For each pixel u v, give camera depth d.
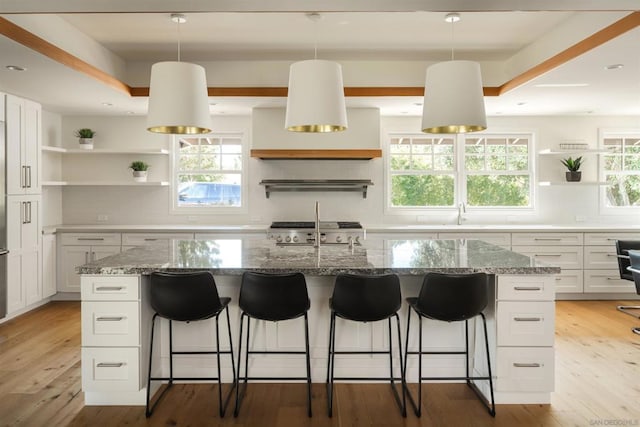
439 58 4.66
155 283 2.55
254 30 3.85
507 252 3.19
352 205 5.90
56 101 4.89
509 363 2.70
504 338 2.69
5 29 2.87
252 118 5.22
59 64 3.50
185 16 3.54
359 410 2.69
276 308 2.55
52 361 3.43
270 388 2.97
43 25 3.33
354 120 5.24
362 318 2.55
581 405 2.74
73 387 2.99
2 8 2.52
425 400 2.81
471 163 6.07
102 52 4.21
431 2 2.50
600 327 4.29
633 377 3.14
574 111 5.62
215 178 6.00
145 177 5.71
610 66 3.65
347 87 4.67
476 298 2.54
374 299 2.52
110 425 2.52
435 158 6.04
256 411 2.67
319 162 5.83
